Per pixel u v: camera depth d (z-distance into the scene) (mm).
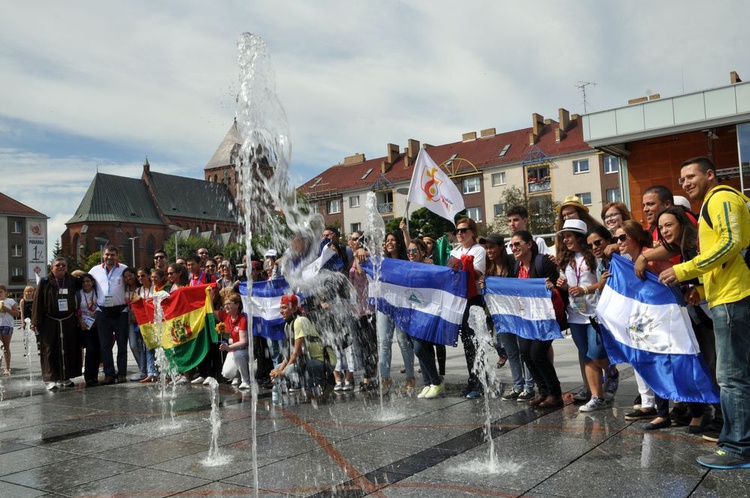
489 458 4441
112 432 6020
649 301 5117
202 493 3953
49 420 6848
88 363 10141
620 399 6406
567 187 61625
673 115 21625
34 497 4051
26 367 13766
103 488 4180
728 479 3736
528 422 5547
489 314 7184
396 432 5414
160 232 102375
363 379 7977
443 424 5648
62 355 9734
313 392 7379
